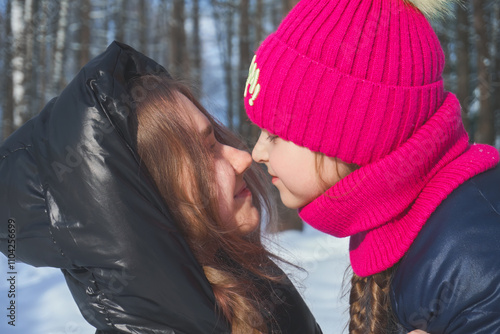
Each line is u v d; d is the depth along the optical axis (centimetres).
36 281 404
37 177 122
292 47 138
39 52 1720
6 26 1178
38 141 124
